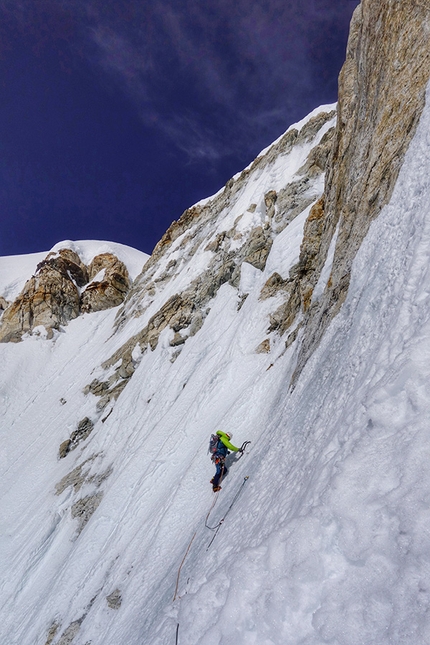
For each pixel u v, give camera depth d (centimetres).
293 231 2253
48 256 6303
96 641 947
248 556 347
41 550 1859
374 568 246
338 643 229
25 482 2667
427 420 296
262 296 1928
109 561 1273
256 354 1582
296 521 326
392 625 215
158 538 1002
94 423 2848
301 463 507
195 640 329
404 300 462
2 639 1508
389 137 751
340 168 1098
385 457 303
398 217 611
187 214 4866
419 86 681
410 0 765
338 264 888
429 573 220
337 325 726
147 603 794
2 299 6519
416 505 252
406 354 366
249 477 745
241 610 303
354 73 1087
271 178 3281
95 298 5750
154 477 1404
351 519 282
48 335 5234
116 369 3281
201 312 2647
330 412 520
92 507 1844
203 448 1185
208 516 819
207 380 1722
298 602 271
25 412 3994
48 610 1338
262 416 1050
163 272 4081
